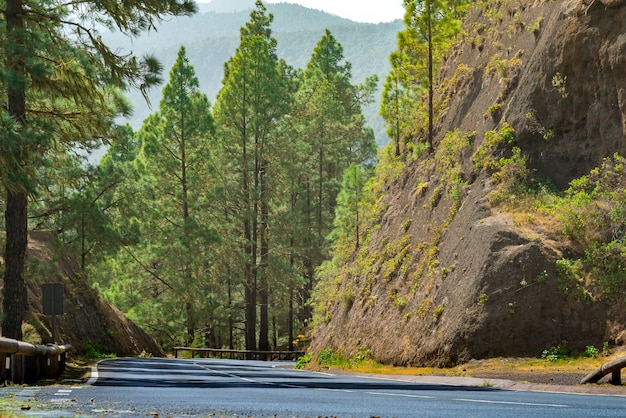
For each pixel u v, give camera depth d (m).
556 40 39.78
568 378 25.72
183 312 82.00
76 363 42.59
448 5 58.47
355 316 44.75
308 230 96.69
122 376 25.20
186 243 81.75
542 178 38.41
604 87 37.69
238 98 89.12
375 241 49.81
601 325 32.50
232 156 90.62
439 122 49.94
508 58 44.50
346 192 58.25
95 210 55.25
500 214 37.34
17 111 31.69
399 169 52.25
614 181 36.19
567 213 35.31
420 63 56.75
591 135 37.84
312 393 16.91
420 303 38.41
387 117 56.03
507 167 39.00
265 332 89.56
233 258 86.81
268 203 94.31
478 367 32.81
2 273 44.50
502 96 42.25
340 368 39.84
